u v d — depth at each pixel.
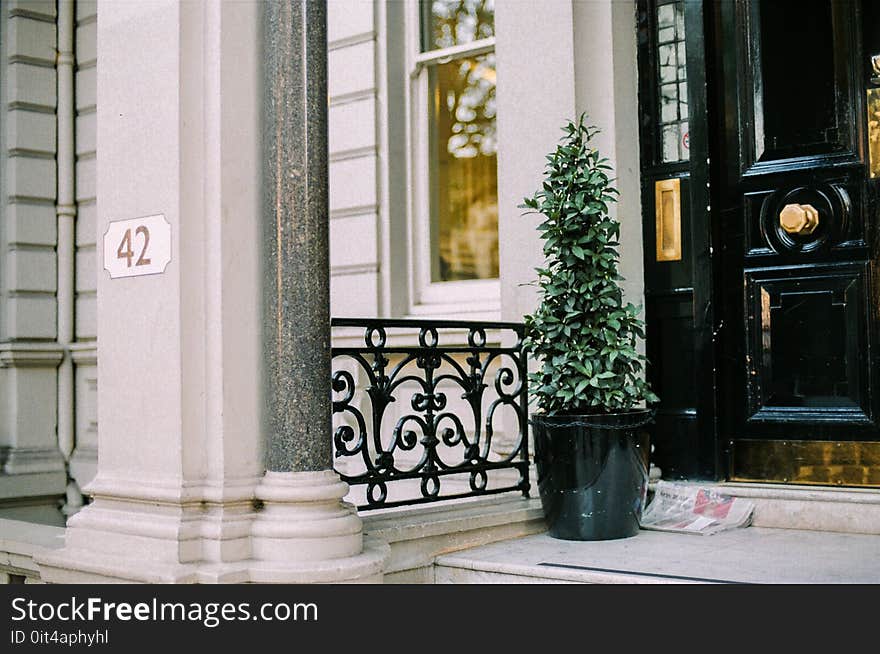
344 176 7.09
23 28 9.05
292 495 3.82
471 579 4.35
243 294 3.96
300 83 3.99
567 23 5.58
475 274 6.73
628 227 5.55
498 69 5.86
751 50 5.36
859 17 5.04
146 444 3.97
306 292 3.95
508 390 5.91
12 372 8.89
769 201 5.28
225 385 3.88
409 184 6.99
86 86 9.14
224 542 3.76
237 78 3.99
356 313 7.01
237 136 3.97
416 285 6.96
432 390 4.79
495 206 6.67
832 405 5.09
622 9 5.64
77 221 9.16
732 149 5.40
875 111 4.99
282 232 3.96
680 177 5.54
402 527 4.36
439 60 6.92
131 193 4.07
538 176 5.67
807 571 4.01
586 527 4.79
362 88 7.02
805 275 5.17
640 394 4.95
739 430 5.35
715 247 5.38
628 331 5.05
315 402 3.94
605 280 4.94
